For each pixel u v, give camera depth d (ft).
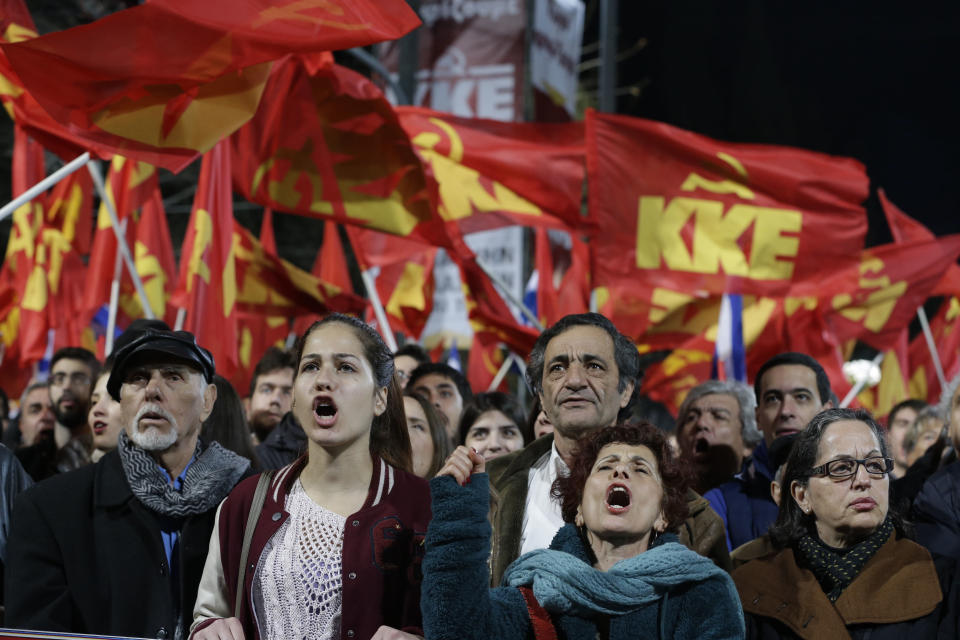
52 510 14.19
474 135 30.25
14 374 36.96
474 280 30.58
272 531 12.44
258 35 19.11
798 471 14.92
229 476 14.64
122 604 13.80
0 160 66.74
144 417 14.55
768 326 35.04
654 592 11.66
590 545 12.64
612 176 30.35
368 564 12.24
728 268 30.55
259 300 32.40
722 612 11.80
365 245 30.89
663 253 30.48
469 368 39.27
